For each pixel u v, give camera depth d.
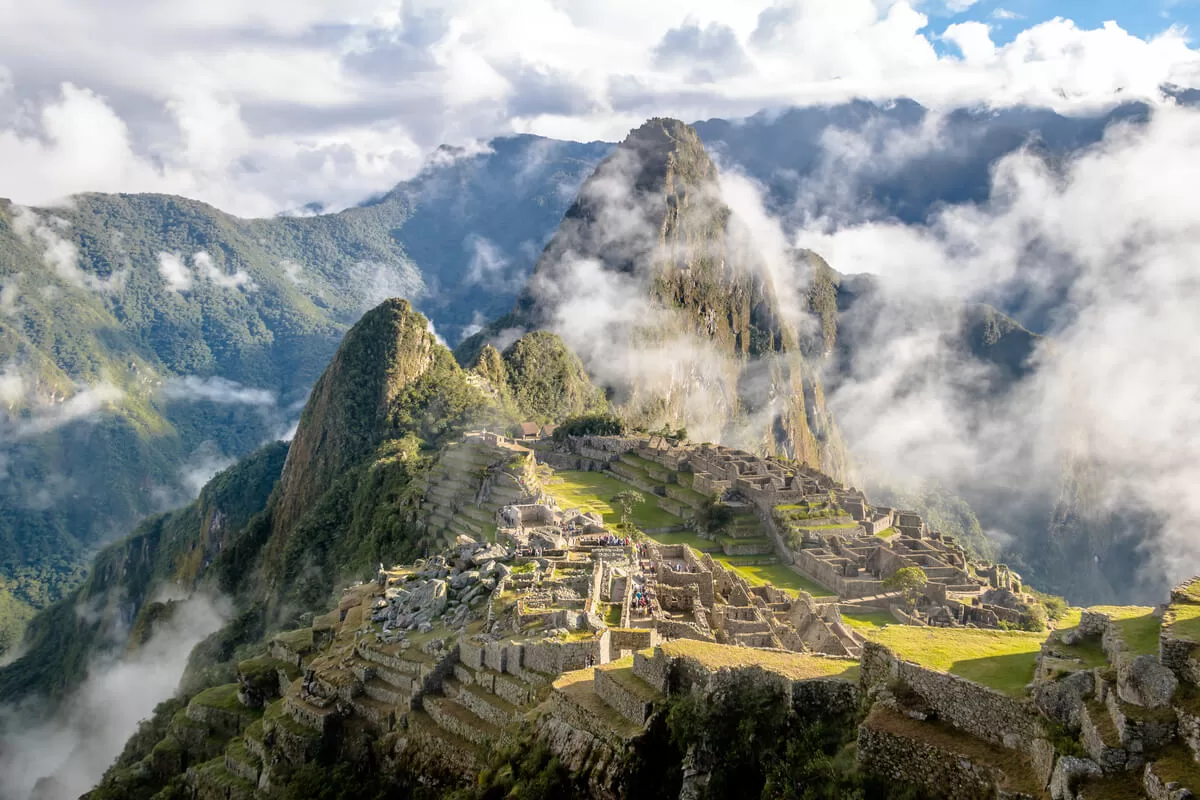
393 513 151.00
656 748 32.88
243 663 73.50
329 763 51.06
